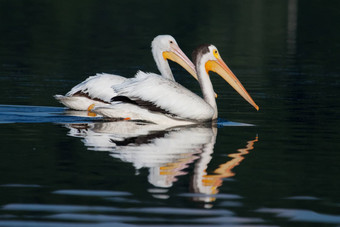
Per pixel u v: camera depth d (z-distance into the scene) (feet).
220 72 53.67
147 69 84.23
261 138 44.50
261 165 36.42
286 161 37.50
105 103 54.90
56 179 32.63
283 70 87.40
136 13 167.12
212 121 51.65
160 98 49.21
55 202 29.12
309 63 95.09
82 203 29.07
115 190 30.99
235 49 110.52
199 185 32.14
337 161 37.65
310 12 187.11
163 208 28.58
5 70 79.46
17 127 46.42
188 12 174.50
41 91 64.75
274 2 216.13
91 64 87.76
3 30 124.16
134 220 26.96
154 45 59.47
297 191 31.40
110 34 126.11
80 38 118.62
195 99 50.39
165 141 42.55
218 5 197.88
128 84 49.55
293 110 57.31
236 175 34.17
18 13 156.04
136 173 33.99
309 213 28.37
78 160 36.52
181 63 58.75
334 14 182.70
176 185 32.07
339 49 113.29
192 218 27.35
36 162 35.96
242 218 27.55
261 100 63.26
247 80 77.61
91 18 153.07
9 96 61.00
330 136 45.37
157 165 35.78
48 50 101.24
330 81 77.46
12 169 34.37
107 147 40.14
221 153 39.32
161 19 155.02
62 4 180.65
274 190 31.60
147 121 49.88
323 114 55.11
